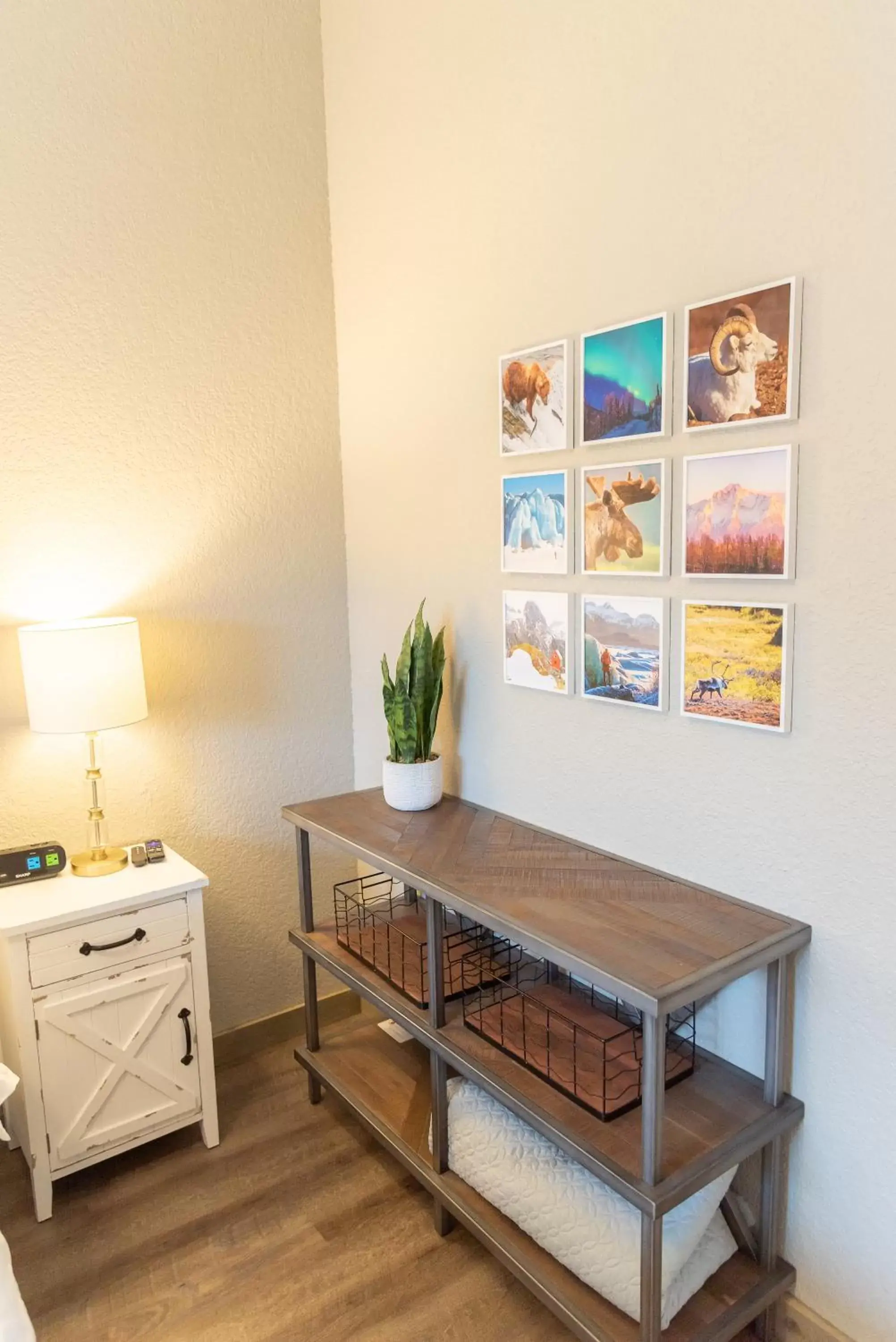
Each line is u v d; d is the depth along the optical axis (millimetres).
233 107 2277
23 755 2146
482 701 2139
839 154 1275
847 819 1382
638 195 1586
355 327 2449
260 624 2496
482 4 1869
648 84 1542
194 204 2246
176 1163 2080
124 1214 1916
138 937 1968
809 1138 1493
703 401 1503
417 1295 1697
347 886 2746
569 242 1736
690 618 1572
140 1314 1662
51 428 2107
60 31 2010
